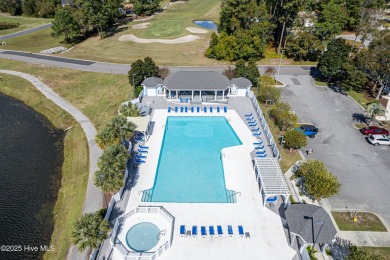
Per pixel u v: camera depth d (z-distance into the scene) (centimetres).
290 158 4172
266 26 7881
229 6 8125
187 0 17388
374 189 3619
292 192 3578
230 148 4412
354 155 4234
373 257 2414
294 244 2925
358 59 5453
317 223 2762
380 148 4384
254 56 7950
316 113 5325
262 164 3641
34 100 6253
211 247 2906
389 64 5041
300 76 6919
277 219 3206
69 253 2975
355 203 3416
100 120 5434
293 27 8262
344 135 4697
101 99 6153
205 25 11962
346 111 5384
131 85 6381
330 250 2859
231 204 3406
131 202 3431
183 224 3153
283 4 7806
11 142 4941
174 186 3700
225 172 3906
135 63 6162
